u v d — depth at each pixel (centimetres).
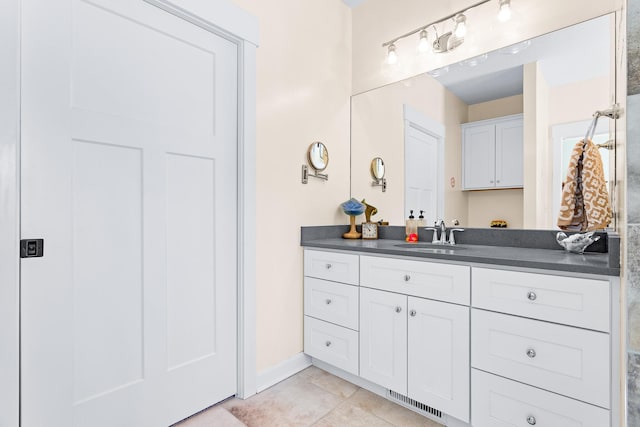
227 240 164
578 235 139
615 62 137
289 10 194
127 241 130
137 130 132
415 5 211
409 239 202
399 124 218
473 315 131
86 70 119
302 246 201
